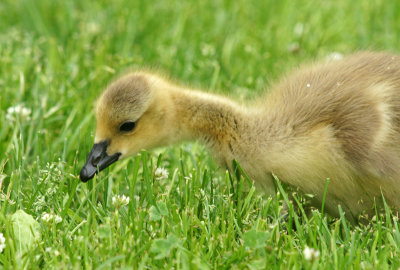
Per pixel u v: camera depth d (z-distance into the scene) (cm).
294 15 1964
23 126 1239
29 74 1471
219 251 888
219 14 1961
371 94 1016
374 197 1018
